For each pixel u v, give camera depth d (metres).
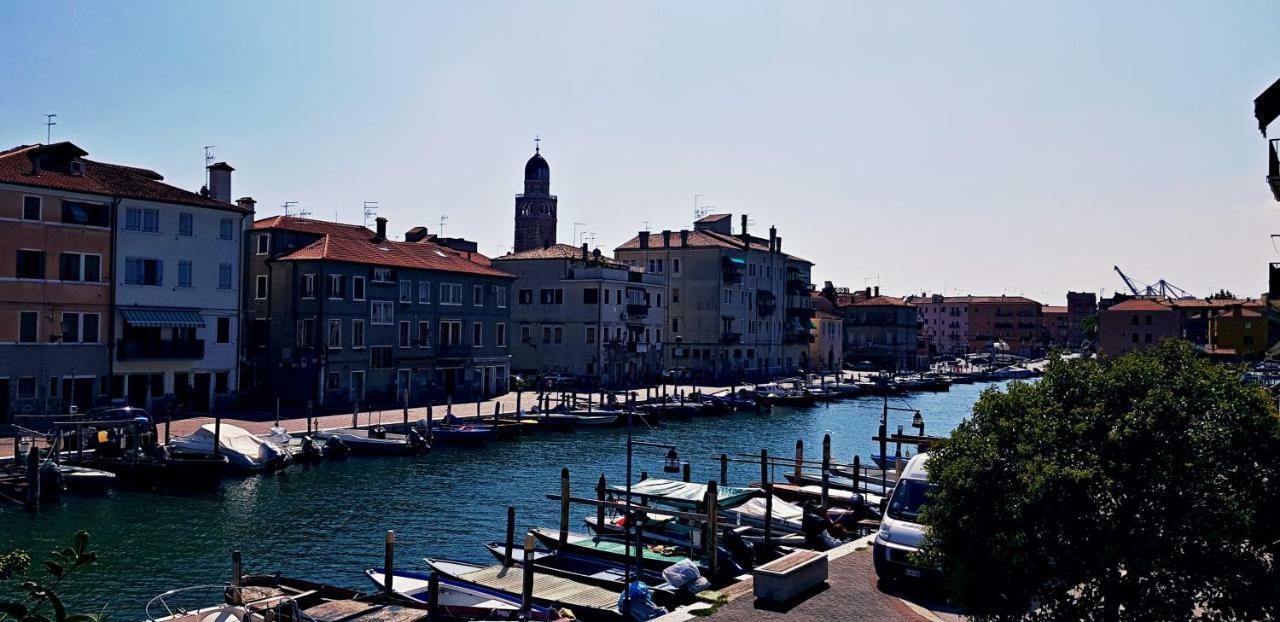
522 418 54.97
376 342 59.94
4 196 43.50
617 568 23.53
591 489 37.34
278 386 56.84
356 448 44.00
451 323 66.12
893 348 131.50
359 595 20.23
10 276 43.69
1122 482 10.53
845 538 27.53
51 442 36.12
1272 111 20.17
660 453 47.81
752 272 98.94
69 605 21.92
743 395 73.62
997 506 11.16
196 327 51.09
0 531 28.27
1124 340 125.12
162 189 51.28
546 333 81.44
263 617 16.33
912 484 18.20
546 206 140.00
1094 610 10.87
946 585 11.98
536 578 22.09
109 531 28.73
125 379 48.06
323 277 56.16
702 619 14.93
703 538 25.03
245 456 37.88
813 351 118.38
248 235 59.06
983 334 191.50
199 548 27.33
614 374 81.19
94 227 46.78
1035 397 11.84
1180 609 10.29
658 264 94.12
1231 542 10.16
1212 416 10.73
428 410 46.69
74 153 47.16
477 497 35.31
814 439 56.56
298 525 30.33
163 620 16.59
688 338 92.62
